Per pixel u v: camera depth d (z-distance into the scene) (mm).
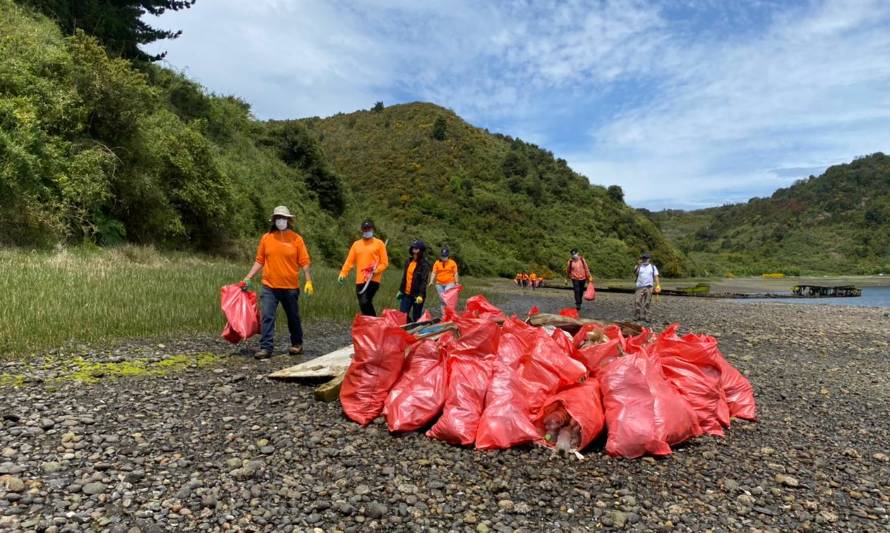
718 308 21375
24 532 2801
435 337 5688
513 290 33312
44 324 7355
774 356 9688
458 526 3217
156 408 4902
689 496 3760
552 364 4750
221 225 24734
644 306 15680
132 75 20219
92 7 25625
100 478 3463
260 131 43156
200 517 3119
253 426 4598
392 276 27844
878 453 4770
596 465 4172
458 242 62094
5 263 12164
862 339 12500
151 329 8172
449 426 4453
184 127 24641
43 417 4449
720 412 5172
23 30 18828
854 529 3418
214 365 6676
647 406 4480
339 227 43406
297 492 3490
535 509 3465
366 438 4496
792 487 3990
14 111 15508
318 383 5953
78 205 17438
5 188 14656
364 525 3166
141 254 18578
